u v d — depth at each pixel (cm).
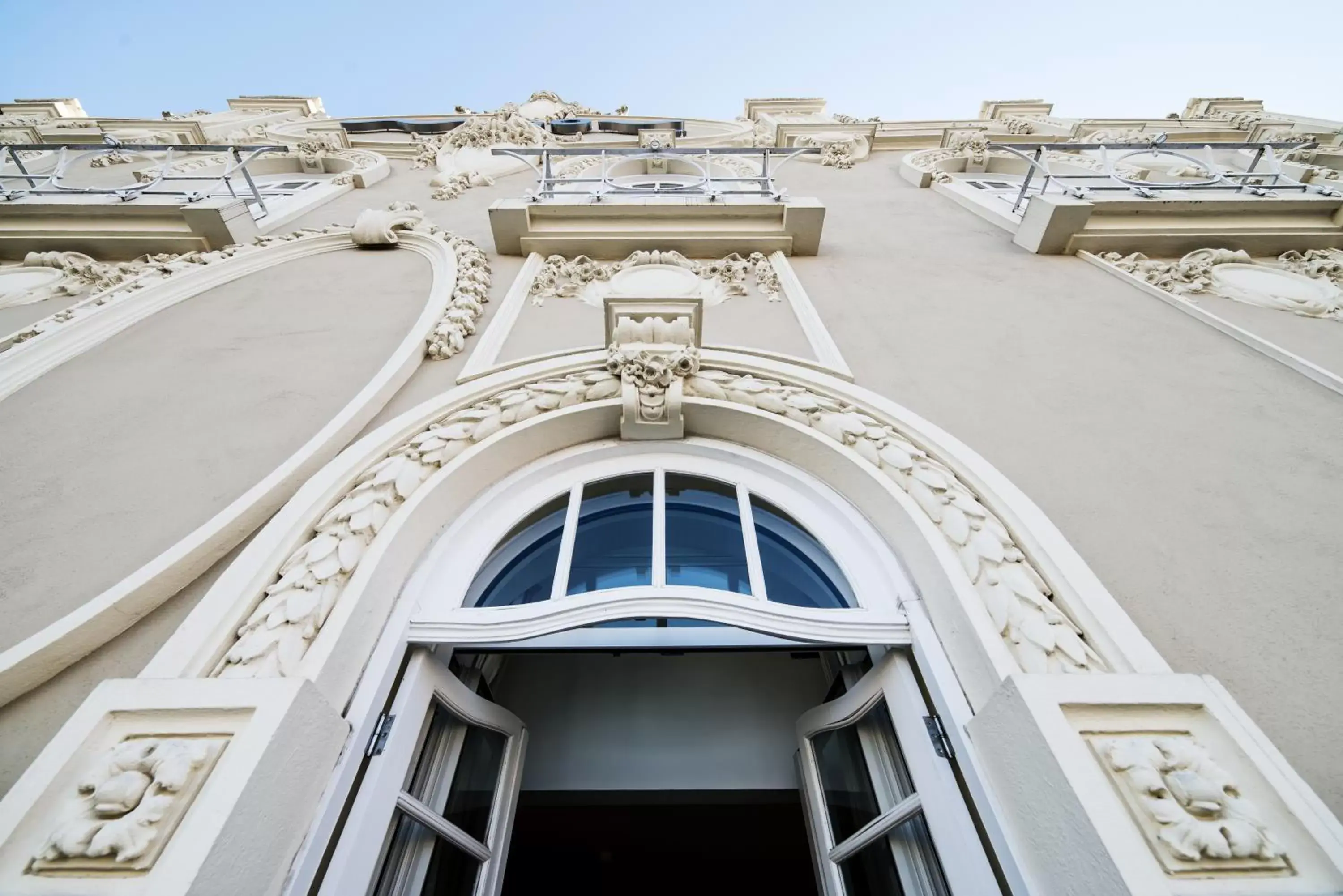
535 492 236
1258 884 99
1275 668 151
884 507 204
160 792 110
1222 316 314
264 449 232
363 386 267
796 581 226
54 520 202
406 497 202
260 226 452
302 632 152
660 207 391
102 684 125
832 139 721
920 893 159
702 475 245
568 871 391
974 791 139
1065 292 341
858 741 196
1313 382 256
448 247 388
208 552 181
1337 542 183
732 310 331
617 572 238
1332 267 349
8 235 409
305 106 1098
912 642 174
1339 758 133
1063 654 146
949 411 244
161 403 260
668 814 345
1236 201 385
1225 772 113
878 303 332
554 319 321
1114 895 98
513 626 178
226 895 103
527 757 270
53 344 296
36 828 106
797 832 360
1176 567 177
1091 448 222
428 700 177
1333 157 582
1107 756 116
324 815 130
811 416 236
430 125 998
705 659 304
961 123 857
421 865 170
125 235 409
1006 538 179
